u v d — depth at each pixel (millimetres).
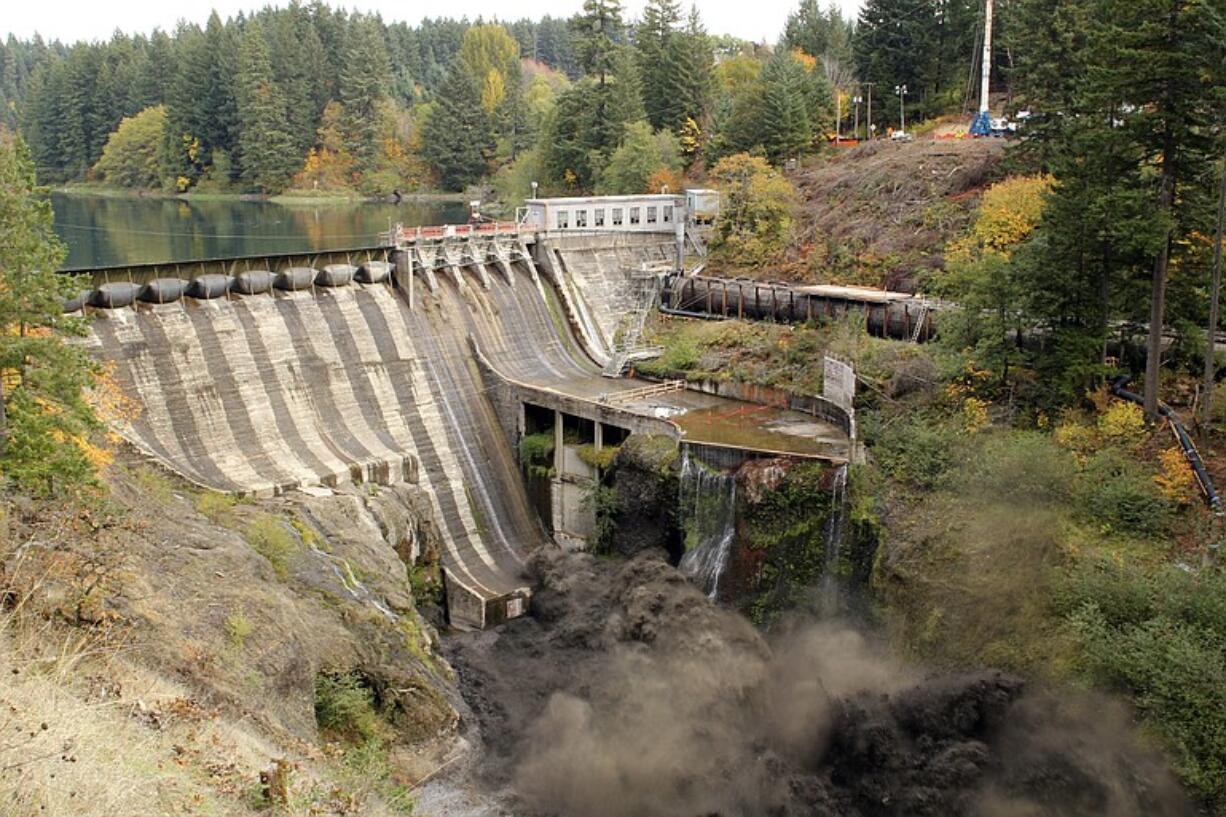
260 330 66688
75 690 28609
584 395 74250
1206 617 41719
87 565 35906
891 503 57062
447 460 71062
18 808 21000
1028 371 61750
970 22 121062
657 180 111812
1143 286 55969
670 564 64688
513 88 183625
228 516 51125
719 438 65062
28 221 37625
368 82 182875
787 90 114875
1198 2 48906
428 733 47844
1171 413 54188
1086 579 45375
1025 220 73625
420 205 169125
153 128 185125
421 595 61906
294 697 40906
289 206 168250
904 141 109438
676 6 132000
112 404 56344
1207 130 54500
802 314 81875
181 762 27609
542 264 88812
